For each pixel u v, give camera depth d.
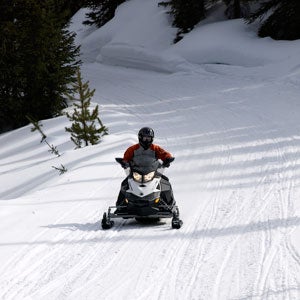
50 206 27.95
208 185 31.48
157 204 23.20
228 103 66.50
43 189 33.31
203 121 57.84
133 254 19.78
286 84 73.31
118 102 78.00
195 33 102.69
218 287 16.33
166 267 18.28
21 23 70.56
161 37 110.44
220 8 110.06
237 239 21.08
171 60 98.06
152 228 23.36
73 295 16.08
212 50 93.69
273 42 90.44
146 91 83.62
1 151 61.09
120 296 15.91
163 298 15.66
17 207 27.92
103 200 28.95
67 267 18.58
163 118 63.25
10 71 69.19
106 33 126.81
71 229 23.33
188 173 35.22
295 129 47.28
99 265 18.70
